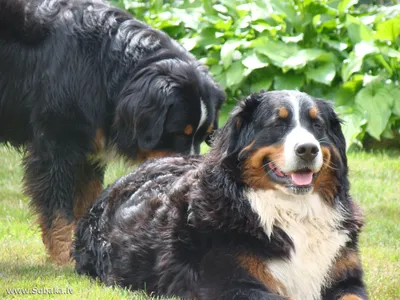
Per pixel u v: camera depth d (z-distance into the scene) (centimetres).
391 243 851
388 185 1120
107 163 810
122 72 766
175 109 744
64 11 777
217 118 791
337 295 541
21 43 769
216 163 549
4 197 1068
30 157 778
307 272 536
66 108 754
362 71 1349
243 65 1346
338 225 545
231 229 529
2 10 767
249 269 523
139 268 590
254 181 532
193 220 545
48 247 769
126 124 759
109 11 792
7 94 778
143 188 635
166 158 673
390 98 1304
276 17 1372
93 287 597
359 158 1259
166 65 760
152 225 591
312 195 537
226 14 1465
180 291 545
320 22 1365
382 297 613
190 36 1444
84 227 681
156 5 1500
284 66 1317
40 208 770
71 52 758
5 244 813
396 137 1352
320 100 554
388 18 1417
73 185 771
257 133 533
